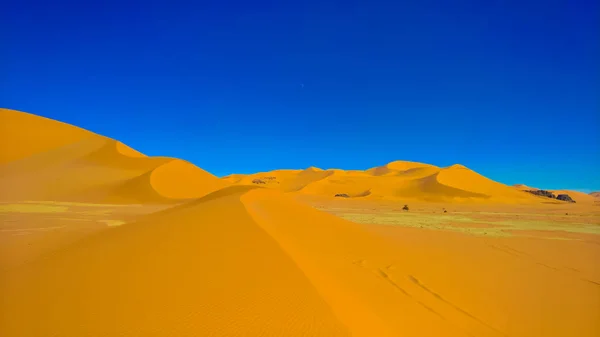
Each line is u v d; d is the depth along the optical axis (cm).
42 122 9150
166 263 892
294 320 629
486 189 11100
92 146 8350
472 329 812
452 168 12362
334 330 598
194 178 7288
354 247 1526
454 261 1541
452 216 4594
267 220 1498
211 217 1379
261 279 801
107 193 5894
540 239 2345
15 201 5025
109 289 752
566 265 1527
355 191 12175
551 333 816
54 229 2312
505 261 1585
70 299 710
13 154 7550
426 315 857
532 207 7950
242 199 1936
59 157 7619
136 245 1044
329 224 1886
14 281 803
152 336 578
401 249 1719
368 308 807
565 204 9762
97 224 2620
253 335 580
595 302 1041
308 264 985
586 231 2917
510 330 827
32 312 657
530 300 1048
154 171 6600
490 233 2700
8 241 1820
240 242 1060
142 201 5606
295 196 10588
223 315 645
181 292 736
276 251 995
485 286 1167
